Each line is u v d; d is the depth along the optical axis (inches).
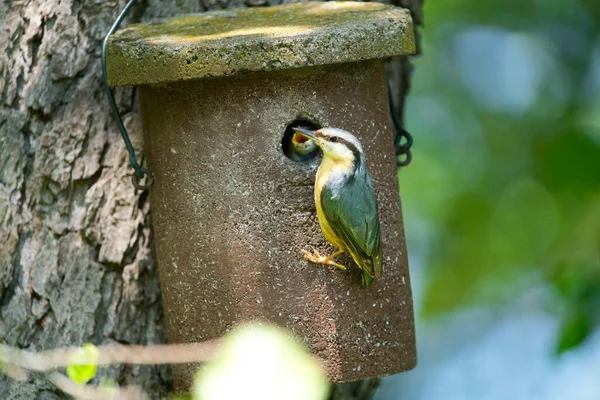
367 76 355.9
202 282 350.6
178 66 327.6
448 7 777.6
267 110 341.1
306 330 346.6
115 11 391.2
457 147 746.2
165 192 354.9
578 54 745.0
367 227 337.7
